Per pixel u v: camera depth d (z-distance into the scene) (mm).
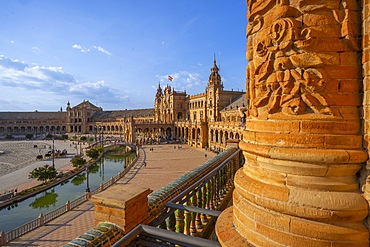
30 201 33094
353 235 2277
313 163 2434
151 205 4180
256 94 3012
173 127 93375
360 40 2512
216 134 67750
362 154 2363
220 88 76438
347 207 2293
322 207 2324
